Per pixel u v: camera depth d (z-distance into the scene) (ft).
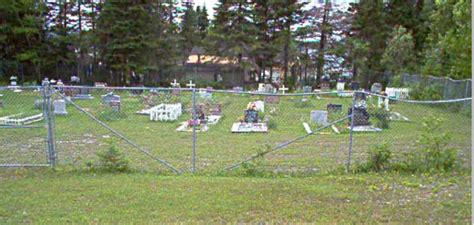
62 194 18.80
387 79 111.75
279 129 44.06
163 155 30.04
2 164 24.68
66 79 118.62
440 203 17.93
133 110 59.47
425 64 84.07
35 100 64.95
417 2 123.75
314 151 31.81
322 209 17.13
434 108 62.28
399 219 16.01
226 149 32.63
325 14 126.21
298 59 126.00
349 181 21.67
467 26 59.47
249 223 15.52
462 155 29.12
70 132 40.04
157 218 15.89
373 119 47.62
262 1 123.13
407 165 23.99
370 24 124.77
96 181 21.11
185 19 142.92
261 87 96.73
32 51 114.32
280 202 17.99
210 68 128.06
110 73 118.93
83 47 117.60
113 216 16.01
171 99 65.16
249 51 122.42
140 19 114.73
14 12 110.93
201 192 19.33
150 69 118.32
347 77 125.80
